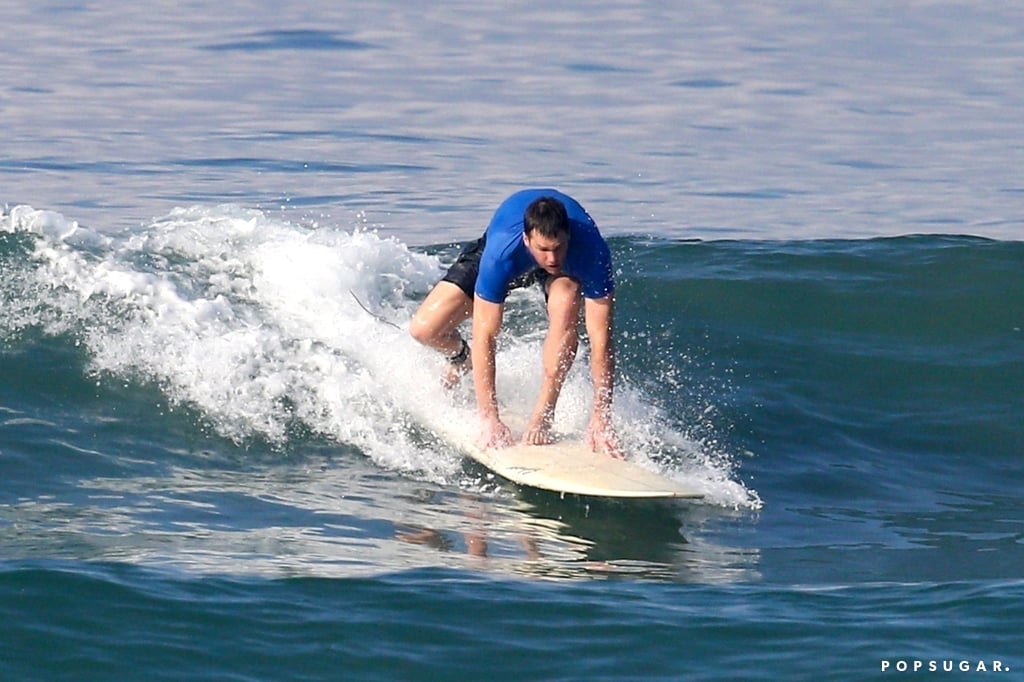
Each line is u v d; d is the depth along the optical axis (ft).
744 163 195.00
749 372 113.09
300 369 102.99
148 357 102.73
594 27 320.50
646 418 103.14
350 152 194.59
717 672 62.85
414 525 83.66
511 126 214.90
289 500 86.94
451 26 317.42
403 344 105.91
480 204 167.84
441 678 61.82
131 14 322.96
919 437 105.09
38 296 107.96
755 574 77.56
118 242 116.98
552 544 81.82
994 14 359.46
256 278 115.55
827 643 65.82
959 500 94.38
